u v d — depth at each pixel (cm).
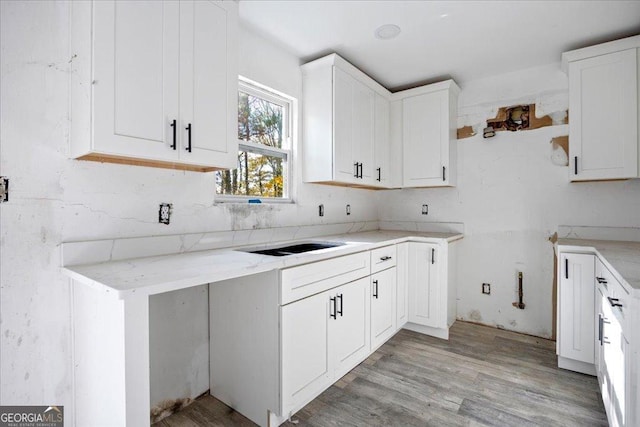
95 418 123
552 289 268
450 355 237
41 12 126
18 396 123
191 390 181
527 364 223
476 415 168
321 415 168
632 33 216
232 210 202
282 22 204
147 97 130
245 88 217
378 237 267
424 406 175
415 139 301
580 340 206
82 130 122
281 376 153
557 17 199
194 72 147
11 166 121
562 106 262
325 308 182
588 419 163
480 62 262
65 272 130
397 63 263
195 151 147
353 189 319
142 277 114
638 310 110
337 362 192
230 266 136
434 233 310
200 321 185
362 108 271
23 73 122
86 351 129
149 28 131
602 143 219
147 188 161
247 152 222
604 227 247
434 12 194
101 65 117
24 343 124
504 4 186
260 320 161
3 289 119
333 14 196
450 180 291
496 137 291
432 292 269
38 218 127
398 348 249
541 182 272
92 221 142
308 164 252
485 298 298
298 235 250
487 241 297
